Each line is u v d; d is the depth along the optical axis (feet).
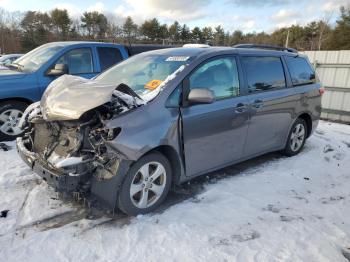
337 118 32.01
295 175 15.87
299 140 18.75
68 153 10.62
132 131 10.61
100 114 10.64
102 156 10.31
